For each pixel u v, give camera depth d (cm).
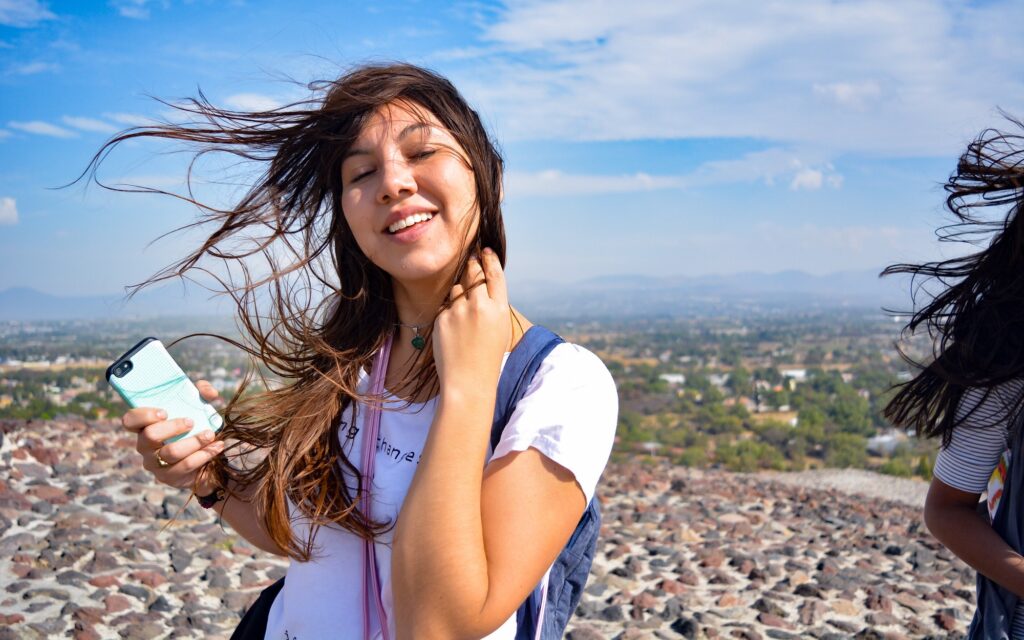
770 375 10938
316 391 161
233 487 182
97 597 411
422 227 148
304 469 153
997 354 179
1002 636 181
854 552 607
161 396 172
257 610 172
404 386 156
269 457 165
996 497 188
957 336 188
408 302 165
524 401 139
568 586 153
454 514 126
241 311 180
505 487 132
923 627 439
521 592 129
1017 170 188
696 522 673
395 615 130
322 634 149
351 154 154
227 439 179
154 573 445
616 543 596
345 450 156
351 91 153
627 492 818
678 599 469
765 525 698
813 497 888
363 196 152
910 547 616
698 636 413
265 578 466
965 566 572
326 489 150
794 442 5666
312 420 157
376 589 148
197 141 173
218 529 549
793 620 445
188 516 573
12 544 472
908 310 203
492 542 129
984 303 183
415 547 126
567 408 138
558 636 151
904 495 1094
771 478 1196
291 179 176
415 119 150
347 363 164
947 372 184
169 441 169
